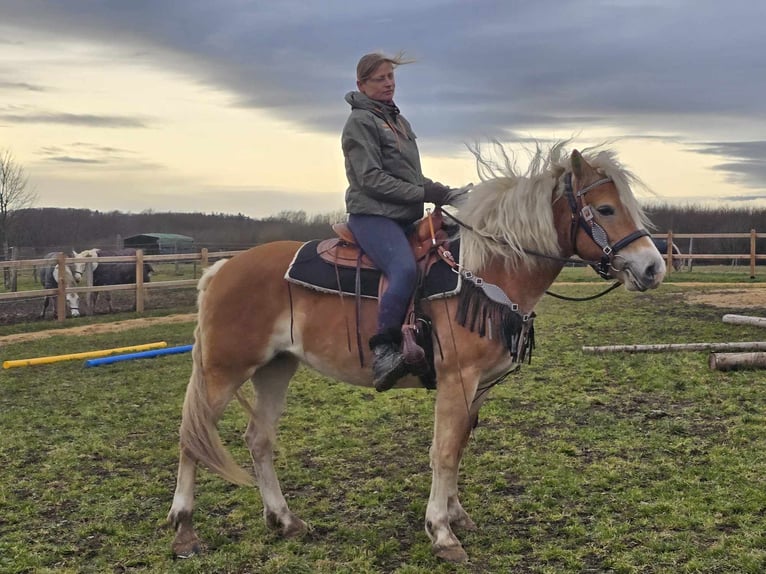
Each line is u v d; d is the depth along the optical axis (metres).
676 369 7.55
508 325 3.58
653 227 3.71
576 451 5.13
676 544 3.60
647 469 4.69
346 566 3.56
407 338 3.51
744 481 4.37
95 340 11.91
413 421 6.17
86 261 15.06
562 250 3.71
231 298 3.88
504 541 3.75
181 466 3.86
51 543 3.91
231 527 4.10
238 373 3.91
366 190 3.76
